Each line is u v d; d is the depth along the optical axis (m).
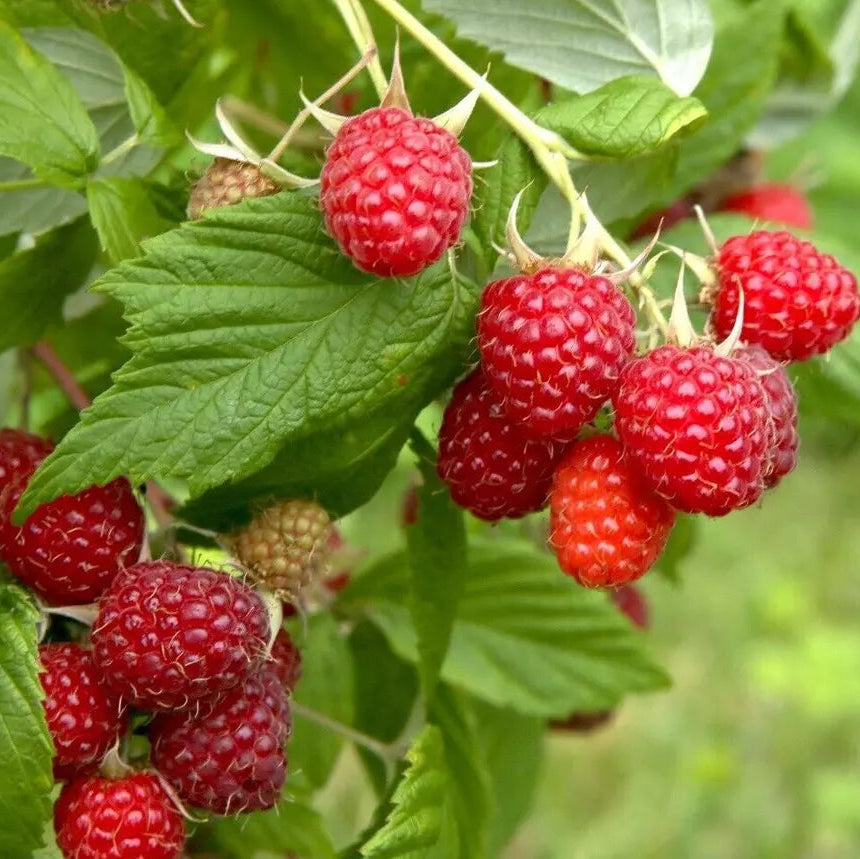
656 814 0.86
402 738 0.37
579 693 0.40
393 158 0.28
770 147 0.43
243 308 0.29
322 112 0.30
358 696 0.39
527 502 0.31
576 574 0.30
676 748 0.89
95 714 0.30
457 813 0.36
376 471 0.32
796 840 0.85
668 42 0.34
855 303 0.32
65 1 0.33
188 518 0.31
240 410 0.29
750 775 0.87
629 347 0.30
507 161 0.31
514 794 0.42
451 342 0.30
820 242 0.39
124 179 0.32
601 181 0.34
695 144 0.38
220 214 0.29
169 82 0.34
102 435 0.29
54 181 0.31
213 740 0.30
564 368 0.29
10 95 0.31
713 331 0.32
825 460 0.84
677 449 0.29
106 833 0.30
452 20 0.34
